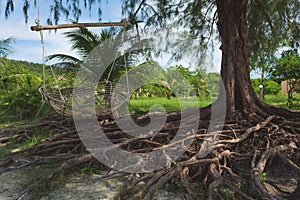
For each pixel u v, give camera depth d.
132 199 3.57
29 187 3.83
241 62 6.76
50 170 4.48
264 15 9.31
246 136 5.47
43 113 10.02
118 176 4.37
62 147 5.77
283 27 9.59
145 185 3.95
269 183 4.20
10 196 3.80
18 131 7.62
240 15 6.86
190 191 3.63
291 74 11.44
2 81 13.66
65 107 5.95
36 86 12.23
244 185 3.99
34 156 5.15
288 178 4.43
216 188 3.74
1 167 4.99
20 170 4.80
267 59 11.21
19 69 15.70
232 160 4.68
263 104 6.76
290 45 10.38
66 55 10.27
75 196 3.77
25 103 11.04
